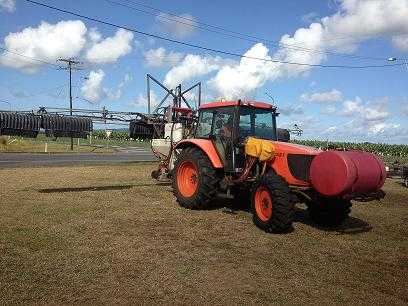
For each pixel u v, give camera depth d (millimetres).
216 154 8211
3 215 7020
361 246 6461
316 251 6051
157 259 5309
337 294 4578
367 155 6793
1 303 3930
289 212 6633
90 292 4277
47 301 4039
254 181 7492
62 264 4926
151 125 12117
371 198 6828
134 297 4230
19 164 17016
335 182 6469
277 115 8703
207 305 4152
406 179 15375
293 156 7180
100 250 5480
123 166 17000
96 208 7906
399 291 4750
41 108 9719
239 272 5066
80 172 14070
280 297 4426
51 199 8555
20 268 4734
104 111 10570
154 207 8344
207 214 7961
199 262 5309
